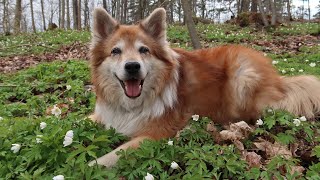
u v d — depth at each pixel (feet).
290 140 1.98
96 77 2.28
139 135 2.15
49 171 1.71
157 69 2.18
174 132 2.21
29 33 13.98
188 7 5.40
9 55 7.61
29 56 7.32
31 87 3.81
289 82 2.54
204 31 10.75
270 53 6.00
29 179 1.57
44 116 2.81
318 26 10.84
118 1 14.30
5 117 2.76
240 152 1.89
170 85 2.22
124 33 2.20
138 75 2.06
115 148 2.06
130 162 1.68
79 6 18.66
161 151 1.78
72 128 2.02
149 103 2.16
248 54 2.46
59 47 8.54
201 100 2.35
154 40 2.24
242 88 2.36
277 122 2.23
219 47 2.61
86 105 3.18
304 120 2.19
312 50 6.05
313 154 1.82
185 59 2.40
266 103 2.39
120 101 2.22
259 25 11.75
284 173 1.70
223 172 1.67
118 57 2.16
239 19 12.35
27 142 1.94
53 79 4.06
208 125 2.19
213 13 32.83
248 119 2.45
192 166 1.62
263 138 2.14
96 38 2.27
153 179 1.54
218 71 2.42
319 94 2.49
